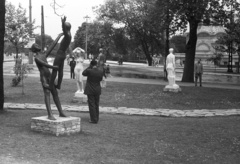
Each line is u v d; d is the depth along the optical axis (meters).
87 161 6.93
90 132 9.49
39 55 8.95
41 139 8.27
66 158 7.02
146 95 18.81
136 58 88.06
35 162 6.66
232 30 31.17
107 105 15.52
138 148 8.12
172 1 28.70
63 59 9.09
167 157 7.50
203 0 27.59
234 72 51.62
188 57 31.06
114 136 9.24
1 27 11.75
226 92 21.69
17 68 20.61
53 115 9.52
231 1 28.73
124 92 19.77
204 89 22.86
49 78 9.14
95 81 10.89
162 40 58.03
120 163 6.90
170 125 11.15
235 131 10.38
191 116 13.20
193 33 30.61
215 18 29.66
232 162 7.39
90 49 86.50
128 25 56.66
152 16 31.75
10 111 12.62
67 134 8.86
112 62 81.50
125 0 56.50
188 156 7.66
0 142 7.94
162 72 45.97
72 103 15.71
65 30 8.95
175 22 30.12
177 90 20.42
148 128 10.55
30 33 35.78
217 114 13.70
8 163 6.51
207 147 8.50
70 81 24.94
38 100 16.48
